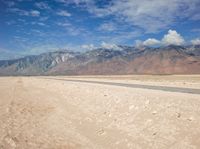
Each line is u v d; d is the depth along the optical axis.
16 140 13.30
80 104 21.55
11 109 22.80
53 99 28.16
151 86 34.66
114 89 28.83
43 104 25.33
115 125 13.86
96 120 15.67
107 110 17.08
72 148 11.88
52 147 12.13
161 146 10.25
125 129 12.90
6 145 12.55
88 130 14.24
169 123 11.83
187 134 10.34
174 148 9.80
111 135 12.65
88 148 11.70
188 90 26.22
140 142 11.12
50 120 17.83
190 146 9.52
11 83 67.75
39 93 36.62
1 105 25.39
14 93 37.44
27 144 12.66
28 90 42.50
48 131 15.02
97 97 22.50
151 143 10.73
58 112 20.23
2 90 43.16
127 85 38.31
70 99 25.48
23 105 25.17
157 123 12.30
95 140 12.60
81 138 13.16
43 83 59.91
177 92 23.50
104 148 11.48
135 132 12.21
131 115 14.59
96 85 39.09
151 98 17.84
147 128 12.20
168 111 13.35
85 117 16.92
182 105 14.29
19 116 19.55
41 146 12.31
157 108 14.38
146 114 13.91
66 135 13.95
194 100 15.84
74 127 15.30
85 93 27.16
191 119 11.41
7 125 16.56
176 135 10.59
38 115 19.86
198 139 9.70
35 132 14.86
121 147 11.21
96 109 18.30
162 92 23.55
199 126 10.55
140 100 17.44
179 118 11.98
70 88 35.97
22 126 16.30
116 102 18.47
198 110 12.50
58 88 39.75
